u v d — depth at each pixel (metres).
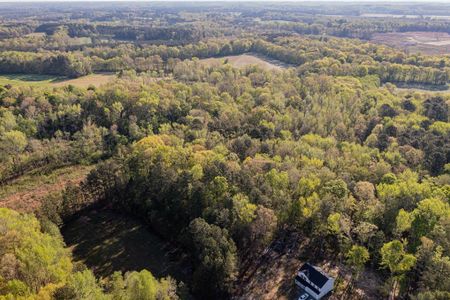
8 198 125.06
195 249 93.69
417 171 117.06
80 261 99.25
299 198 97.25
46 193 127.38
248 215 91.94
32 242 80.56
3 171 135.00
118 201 121.00
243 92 191.25
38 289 75.62
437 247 80.38
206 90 183.75
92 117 165.00
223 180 100.62
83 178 136.62
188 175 106.56
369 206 96.00
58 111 164.00
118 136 152.75
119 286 76.12
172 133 147.88
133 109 166.12
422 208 89.94
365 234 88.50
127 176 120.12
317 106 164.00
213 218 94.94
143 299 73.69
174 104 167.25
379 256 90.19
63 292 70.94
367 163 118.94
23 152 143.88
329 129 152.00
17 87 179.50
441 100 166.25
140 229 111.81
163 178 109.75
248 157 119.56
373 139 136.62
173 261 99.50
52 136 157.88
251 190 99.75
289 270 93.12
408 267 78.88
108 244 105.88
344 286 87.75
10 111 156.62
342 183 98.75
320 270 87.50
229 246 87.19
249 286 89.25
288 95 185.12
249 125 152.12
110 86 181.62
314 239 100.50
